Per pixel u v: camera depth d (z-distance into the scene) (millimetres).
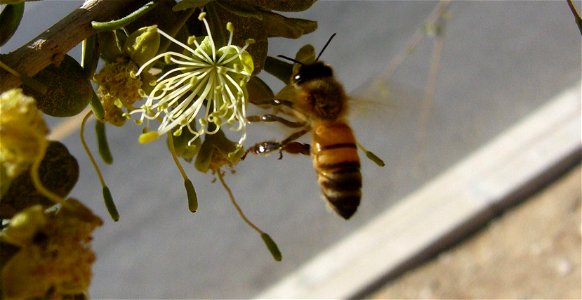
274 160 187
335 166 68
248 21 52
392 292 151
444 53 197
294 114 68
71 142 197
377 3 222
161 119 55
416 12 216
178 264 174
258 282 164
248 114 64
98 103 50
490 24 201
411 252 153
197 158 55
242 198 181
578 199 150
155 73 53
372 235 161
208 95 52
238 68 50
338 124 69
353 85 197
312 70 70
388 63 201
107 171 198
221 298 165
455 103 181
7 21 48
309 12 226
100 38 49
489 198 155
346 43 212
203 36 52
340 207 68
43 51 47
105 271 178
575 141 157
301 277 160
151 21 50
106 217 189
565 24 193
